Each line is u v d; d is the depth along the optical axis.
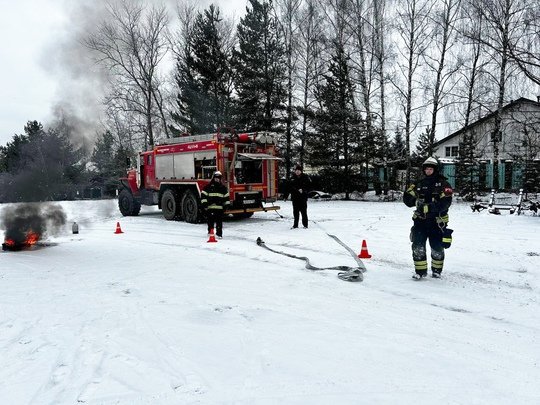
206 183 12.85
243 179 13.06
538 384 2.99
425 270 5.95
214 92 27.56
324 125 23.39
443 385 2.96
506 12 19.36
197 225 12.91
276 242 9.27
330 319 4.38
